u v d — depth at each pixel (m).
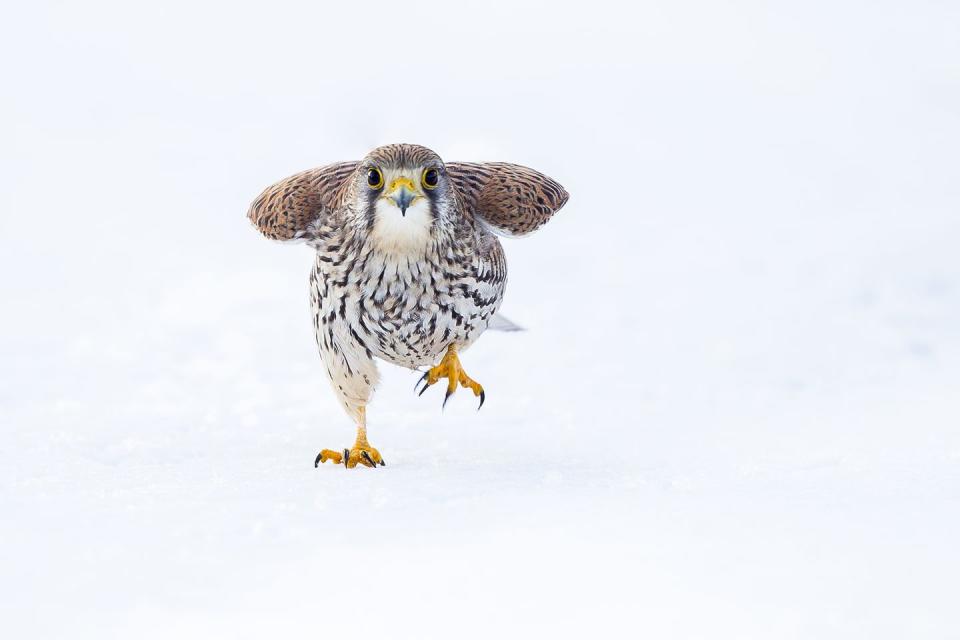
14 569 5.89
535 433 10.52
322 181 8.87
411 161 8.02
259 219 8.97
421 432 10.40
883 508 6.95
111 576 5.80
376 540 6.31
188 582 5.73
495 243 8.88
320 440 9.81
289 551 6.14
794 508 6.94
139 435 9.82
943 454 8.82
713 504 7.04
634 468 8.65
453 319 8.56
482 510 6.89
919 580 5.71
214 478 7.88
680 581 5.73
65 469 8.17
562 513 6.82
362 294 8.35
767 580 5.73
